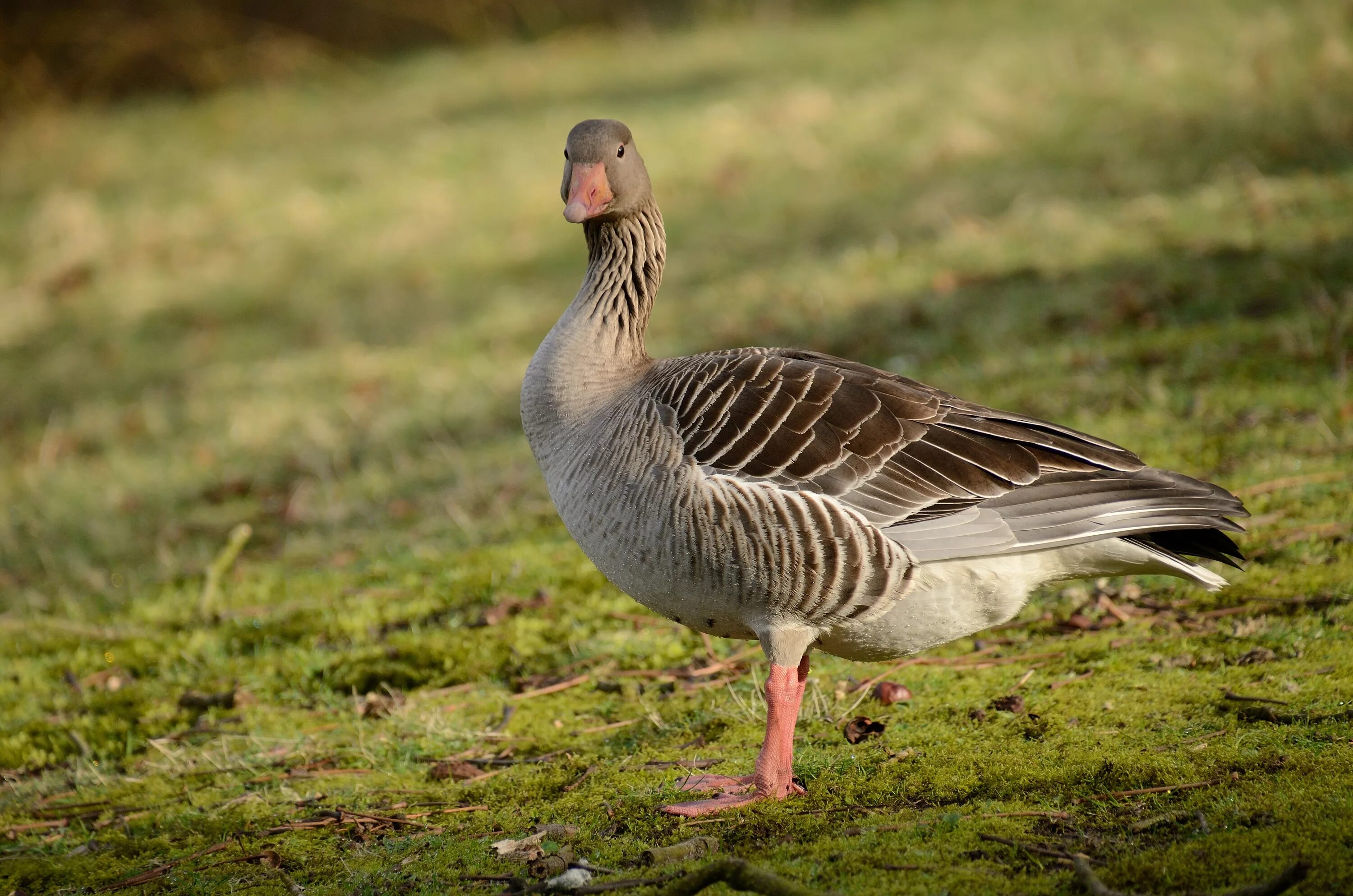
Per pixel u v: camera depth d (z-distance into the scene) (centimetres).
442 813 741
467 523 1281
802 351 788
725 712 838
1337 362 1238
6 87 3875
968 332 1538
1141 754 687
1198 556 779
